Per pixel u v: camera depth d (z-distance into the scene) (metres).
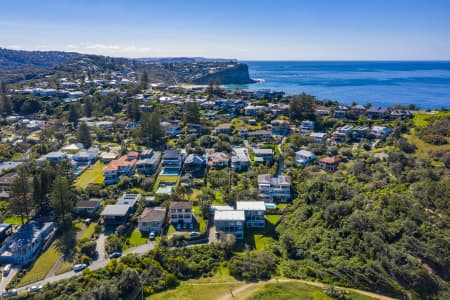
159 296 48.03
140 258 55.31
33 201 69.50
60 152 104.31
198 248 60.09
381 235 58.19
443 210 61.28
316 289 50.75
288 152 104.62
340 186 75.00
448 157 81.69
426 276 50.31
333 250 59.19
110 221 67.38
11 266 54.59
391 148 99.38
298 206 76.69
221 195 80.00
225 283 51.97
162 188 82.31
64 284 48.88
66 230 65.62
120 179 87.12
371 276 52.31
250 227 70.00
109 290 45.91
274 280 52.94
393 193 68.56
